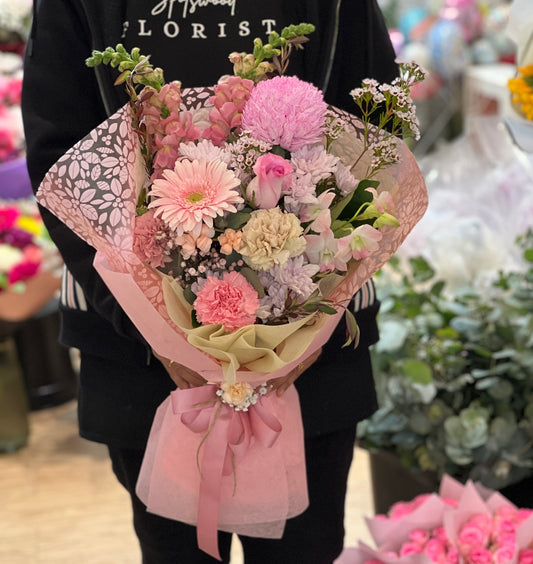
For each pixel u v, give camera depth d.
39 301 3.11
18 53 3.86
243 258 1.29
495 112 4.66
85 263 1.48
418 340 2.28
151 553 1.67
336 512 1.69
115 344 1.56
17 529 2.69
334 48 1.57
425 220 2.81
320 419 1.59
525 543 1.86
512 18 2.22
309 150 1.33
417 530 1.93
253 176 1.30
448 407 2.24
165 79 1.56
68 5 1.53
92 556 2.54
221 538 1.69
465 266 2.50
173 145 1.32
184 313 1.34
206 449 1.45
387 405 2.26
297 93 1.30
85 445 3.21
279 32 1.57
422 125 4.96
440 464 2.25
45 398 3.47
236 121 1.35
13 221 3.12
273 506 1.51
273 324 1.35
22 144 3.56
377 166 1.37
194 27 1.56
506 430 2.20
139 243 1.30
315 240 1.29
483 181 3.06
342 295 1.37
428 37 4.78
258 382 1.41
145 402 1.57
